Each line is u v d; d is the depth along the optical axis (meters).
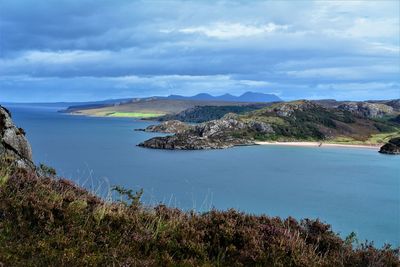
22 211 7.68
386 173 140.00
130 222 8.06
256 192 100.12
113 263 6.43
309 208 85.19
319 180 122.88
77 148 168.12
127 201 9.72
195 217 8.75
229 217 8.60
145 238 7.52
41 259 6.41
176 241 7.57
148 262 6.72
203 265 7.04
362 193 104.25
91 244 7.09
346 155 194.62
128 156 151.38
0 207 7.59
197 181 108.50
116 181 97.31
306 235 8.65
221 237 7.80
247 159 165.62
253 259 7.23
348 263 7.68
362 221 75.12
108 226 7.74
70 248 6.78
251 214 9.16
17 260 6.30
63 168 110.25
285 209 83.25
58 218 7.80
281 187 108.69
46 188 9.01
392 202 94.19
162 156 157.25
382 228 70.06
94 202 8.93
